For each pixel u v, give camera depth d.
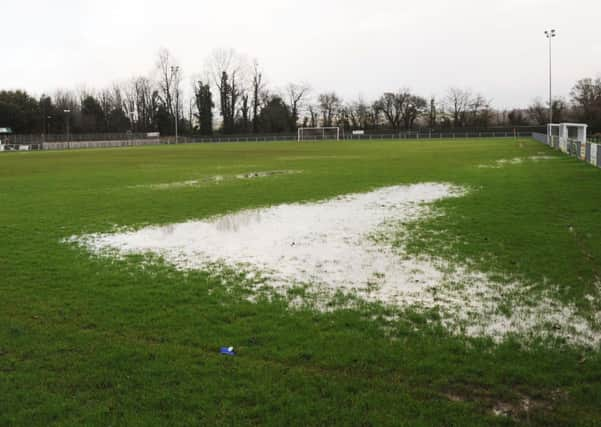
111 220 12.94
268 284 7.56
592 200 13.84
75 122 111.00
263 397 4.24
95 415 4.02
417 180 20.27
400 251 9.35
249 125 111.19
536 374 4.59
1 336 5.59
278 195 16.97
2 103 102.81
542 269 7.82
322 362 4.87
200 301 6.76
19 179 23.75
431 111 113.19
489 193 15.90
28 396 4.31
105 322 6.01
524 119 105.19
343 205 14.76
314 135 92.81
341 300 6.78
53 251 9.71
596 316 6.02
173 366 4.81
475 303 6.55
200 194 17.47
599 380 4.50
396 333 5.61
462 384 4.46
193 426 3.86
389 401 4.16
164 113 110.38
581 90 92.25
